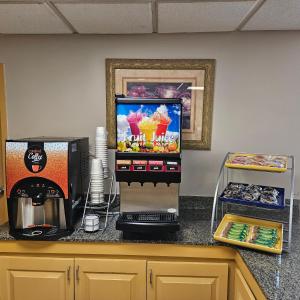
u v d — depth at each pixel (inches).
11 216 68.0
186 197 86.2
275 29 78.2
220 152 84.8
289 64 80.9
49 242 66.7
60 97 85.7
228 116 83.7
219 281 65.9
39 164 66.3
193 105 83.4
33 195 66.9
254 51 81.2
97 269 67.0
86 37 83.3
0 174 83.6
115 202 84.7
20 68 84.7
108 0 59.6
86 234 68.1
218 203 80.9
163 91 83.4
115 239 65.7
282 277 50.0
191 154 85.6
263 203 62.3
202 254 65.6
